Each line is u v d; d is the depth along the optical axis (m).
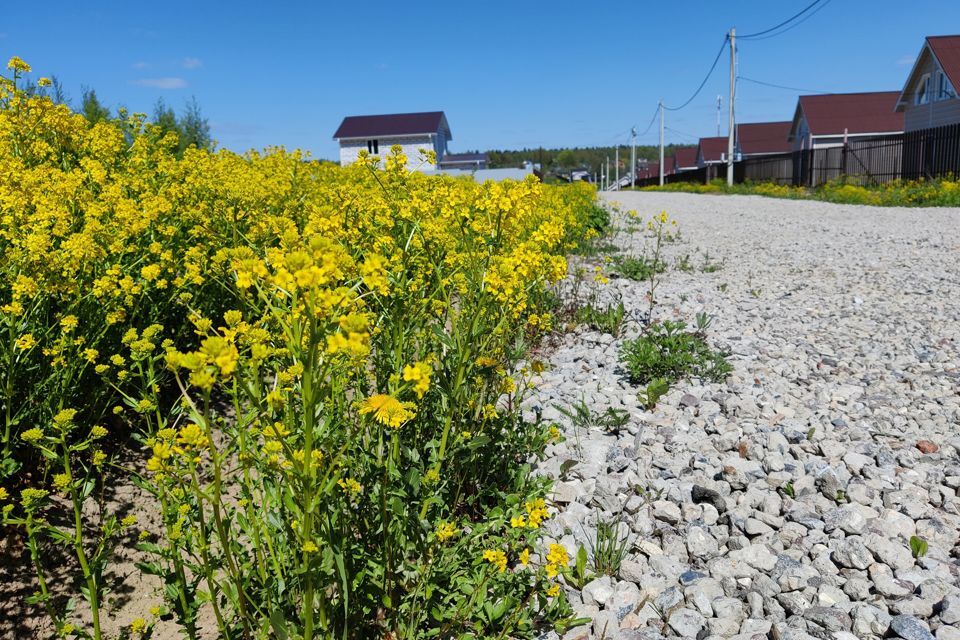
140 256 4.10
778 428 4.01
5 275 3.33
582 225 10.89
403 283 2.89
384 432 2.70
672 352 5.06
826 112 38.78
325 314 1.78
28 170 4.34
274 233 4.63
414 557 2.61
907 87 30.22
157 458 2.04
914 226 12.62
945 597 2.54
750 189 30.47
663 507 3.26
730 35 34.12
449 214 3.47
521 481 3.25
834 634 2.45
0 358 3.04
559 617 2.59
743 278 8.48
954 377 4.75
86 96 13.66
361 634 2.37
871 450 3.74
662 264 9.12
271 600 2.15
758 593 2.69
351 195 4.27
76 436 3.60
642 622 2.63
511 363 3.56
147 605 2.94
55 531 2.33
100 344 3.66
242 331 2.17
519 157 136.12
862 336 5.86
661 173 55.91
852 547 2.83
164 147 6.70
